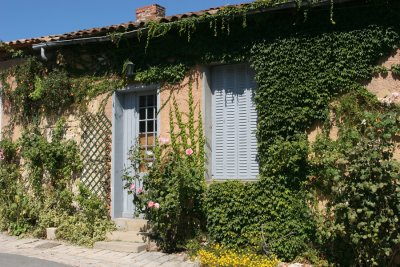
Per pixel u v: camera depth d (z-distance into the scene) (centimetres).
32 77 978
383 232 593
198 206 770
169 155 788
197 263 689
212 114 813
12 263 694
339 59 690
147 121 879
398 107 647
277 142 712
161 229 755
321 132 697
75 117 933
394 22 667
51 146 927
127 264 688
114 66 895
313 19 711
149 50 851
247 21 754
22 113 998
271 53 732
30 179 958
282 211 703
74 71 939
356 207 601
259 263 651
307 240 688
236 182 742
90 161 906
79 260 712
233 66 802
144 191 791
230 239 734
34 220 934
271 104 725
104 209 874
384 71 669
